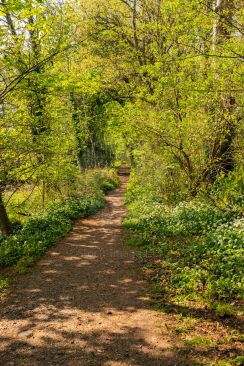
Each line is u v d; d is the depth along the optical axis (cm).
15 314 791
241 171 1384
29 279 1016
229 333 632
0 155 1393
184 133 1472
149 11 2048
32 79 1264
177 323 691
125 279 970
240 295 745
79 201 2219
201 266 917
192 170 1606
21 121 1445
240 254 911
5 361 608
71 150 2050
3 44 1138
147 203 1991
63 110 1861
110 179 3909
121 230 1634
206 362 558
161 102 1523
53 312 791
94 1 2219
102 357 603
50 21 1079
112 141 3684
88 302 835
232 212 1276
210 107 1420
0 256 1196
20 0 907
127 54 2250
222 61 1185
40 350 637
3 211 1630
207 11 1080
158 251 1144
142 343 636
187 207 1473
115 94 2480
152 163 1797
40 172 1647
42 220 1672
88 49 2275
